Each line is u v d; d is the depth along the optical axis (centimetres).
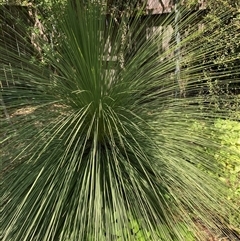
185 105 183
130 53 179
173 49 171
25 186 154
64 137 166
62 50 163
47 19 163
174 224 161
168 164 163
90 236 147
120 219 149
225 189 172
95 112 154
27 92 170
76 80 158
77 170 158
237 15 238
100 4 151
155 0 275
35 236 149
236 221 169
